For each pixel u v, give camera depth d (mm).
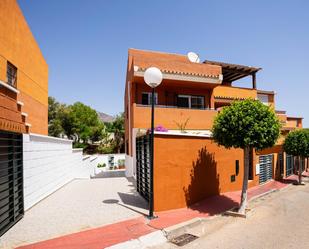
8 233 6309
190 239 6309
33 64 12211
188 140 9367
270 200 11398
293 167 22734
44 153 10648
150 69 7680
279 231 7016
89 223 7055
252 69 20750
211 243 6059
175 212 8320
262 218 8336
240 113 8391
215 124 9164
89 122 40938
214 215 8344
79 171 19719
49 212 8234
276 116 8805
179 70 15773
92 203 9391
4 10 8664
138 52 17188
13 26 9516
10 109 7977
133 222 7152
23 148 8258
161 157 8461
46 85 15133
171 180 8648
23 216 7785
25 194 8359
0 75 8391
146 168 9758
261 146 8383
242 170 12484
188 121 15227
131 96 16281
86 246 5516
